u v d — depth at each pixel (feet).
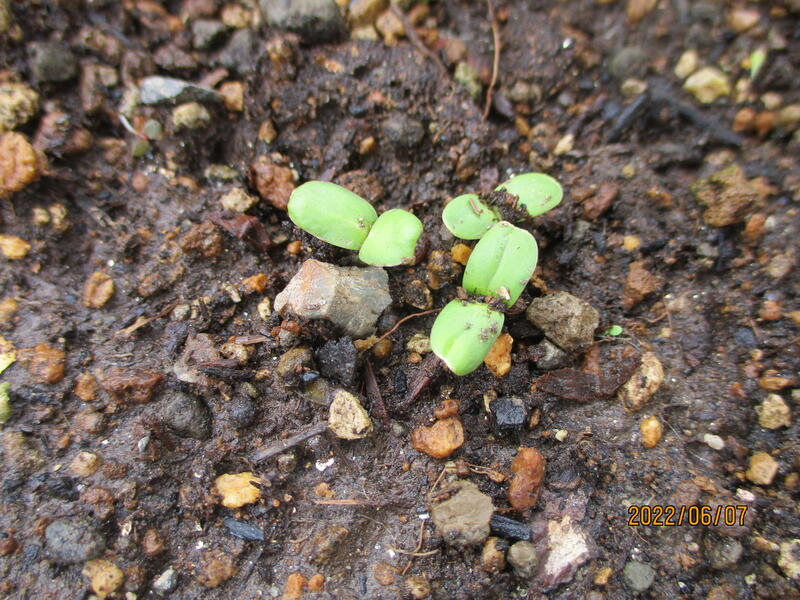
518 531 0.34
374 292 0.37
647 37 0.45
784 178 0.41
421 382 0.37
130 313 0.39
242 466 0.36
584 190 0.43
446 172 0.43
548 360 0.38
